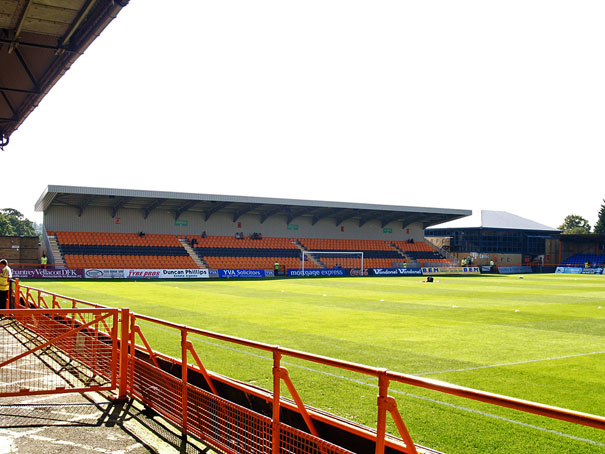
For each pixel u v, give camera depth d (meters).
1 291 16.67
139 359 7.73
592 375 9.86
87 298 24.92
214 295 28.11
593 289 37.25
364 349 12.34
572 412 2.81
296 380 9.12
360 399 8.04
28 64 14.15
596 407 7.78
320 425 5.03
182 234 57.19
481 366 10.58
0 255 45.75
